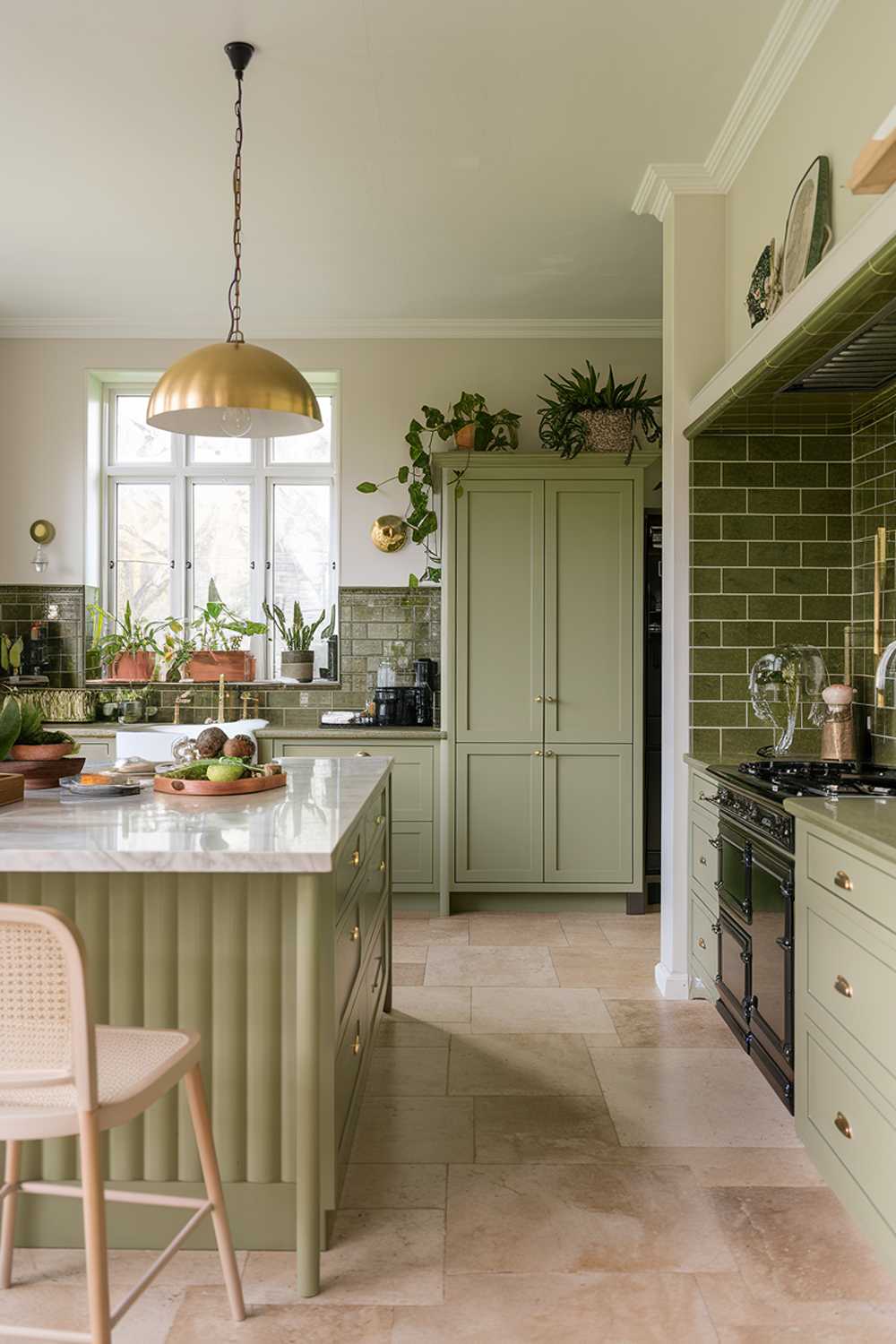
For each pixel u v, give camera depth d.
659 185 3.56
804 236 2.74
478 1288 1.91
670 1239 2.07
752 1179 2.32
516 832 4.76
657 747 4.81
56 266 4.45
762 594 3.58
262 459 5.48
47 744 2.72
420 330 5.14
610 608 4.73
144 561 5.54
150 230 4.06
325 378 5.35
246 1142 2.01
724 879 3.03
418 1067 2.97
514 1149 2.47
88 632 5.32
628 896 4.81
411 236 4.09
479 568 4.73
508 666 4.75
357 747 4.79
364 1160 2.41
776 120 3.04
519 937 4.39
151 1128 2.01
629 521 4.71
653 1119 2.63
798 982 2.37
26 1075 1.46
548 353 5.16
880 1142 1.89
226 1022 1.99
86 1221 1.48
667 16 2.67
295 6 2.62
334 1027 1.97
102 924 2.00
